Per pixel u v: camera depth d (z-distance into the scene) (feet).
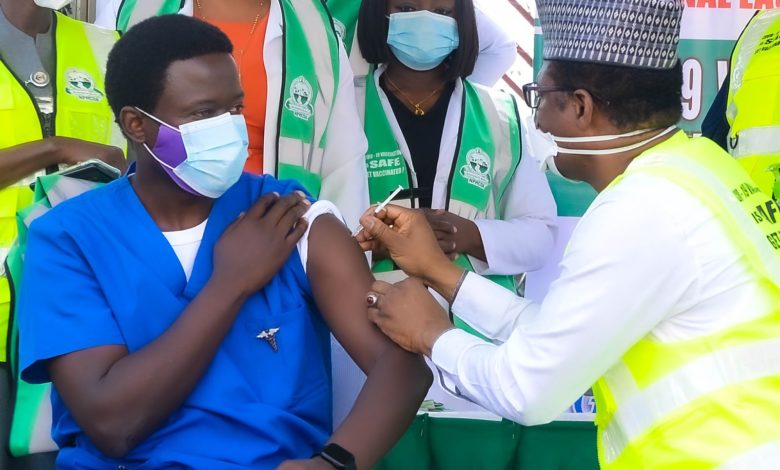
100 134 8.57
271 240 6.28
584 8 5.71
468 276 6.61
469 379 5.87
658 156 5.63
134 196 6.41
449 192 9.70
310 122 8.96
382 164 9.77
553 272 11.07
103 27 9.20
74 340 6.00
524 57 11.66
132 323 6.07
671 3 5.61
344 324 6.42
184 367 5.85
